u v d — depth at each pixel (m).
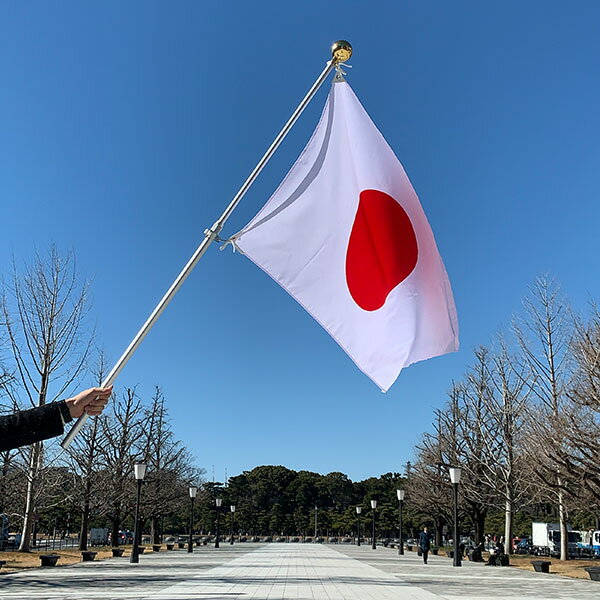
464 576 23.33
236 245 7.07
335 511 81.56
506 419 33.47
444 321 7.07
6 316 26.86
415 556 37.97
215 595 15.57
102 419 33.84
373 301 7.03
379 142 7.41
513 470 32.69
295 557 34.75
